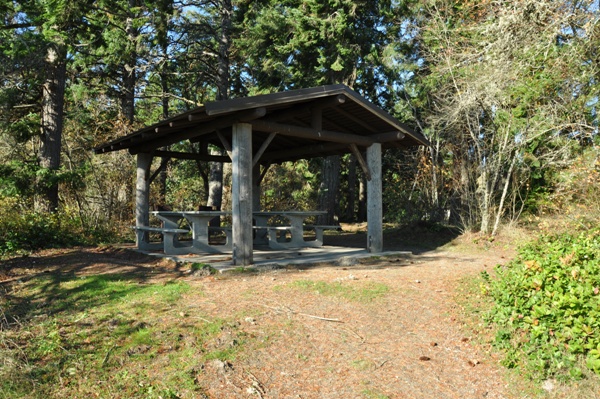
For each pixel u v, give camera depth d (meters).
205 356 4.14
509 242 11.80
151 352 4.24
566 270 4.87
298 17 18.33
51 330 4.74
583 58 10.09
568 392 3.66
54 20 13.57
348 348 4.49
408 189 21.30
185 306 5.49
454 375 4.04
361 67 19.52
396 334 4.88
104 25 17.06
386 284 6.70
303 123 10.11
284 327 4.88
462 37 14.08
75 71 19.17
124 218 15.27
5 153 16.61
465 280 7.09
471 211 13.55
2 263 8.63
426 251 11.80
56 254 9.89
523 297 4.87
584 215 9.46
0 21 14.02
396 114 21.98
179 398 3.51
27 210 13.20
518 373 3.99
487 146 13.05
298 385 3.79
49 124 13.74
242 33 19.97
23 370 3.81
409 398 3.64
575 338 3.96
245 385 3.75
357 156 9.72
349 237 15.83
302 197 24.98
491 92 11.11
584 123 10.77
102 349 4.30
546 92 11.37
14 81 13.38
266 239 12.84
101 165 15.38
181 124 8.01
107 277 7.23
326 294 6.12
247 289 6.35
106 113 18.31
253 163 7.82
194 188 23.81
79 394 3.57
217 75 19.70
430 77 16.84
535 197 13.13
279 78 20.59
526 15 9.08
